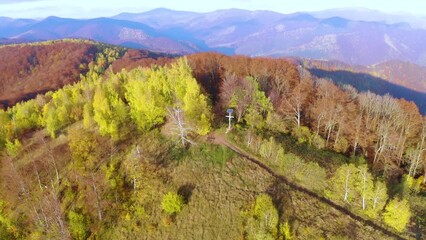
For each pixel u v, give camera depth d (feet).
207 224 156.25
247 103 213.87
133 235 158.30
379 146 215.92
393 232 146.41
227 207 159.94
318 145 200.95
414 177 197.67
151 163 185.78
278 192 162.71
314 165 171.01
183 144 192.24
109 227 162.61
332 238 141.49
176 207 160.86
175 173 179.32
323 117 214.90
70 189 187.52
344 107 227.40
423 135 207.10
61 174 205.36
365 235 143.43
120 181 179.22
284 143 195.52
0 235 175.52
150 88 215.10
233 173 175.32
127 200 171.53
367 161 204.33
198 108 201.57
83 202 177.06
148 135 207.72
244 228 149.28
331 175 173.27
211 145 191.42
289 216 151.64
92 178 180.34
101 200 171.53
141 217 163.32
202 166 180.75
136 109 214.48
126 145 204.23
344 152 207.72
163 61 499.51
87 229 163.53
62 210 177.88
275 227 144.56
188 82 212.02
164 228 158.10
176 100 213.87
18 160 233.35
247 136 195.42
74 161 199.62
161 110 210.38
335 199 161.07
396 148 211.41
